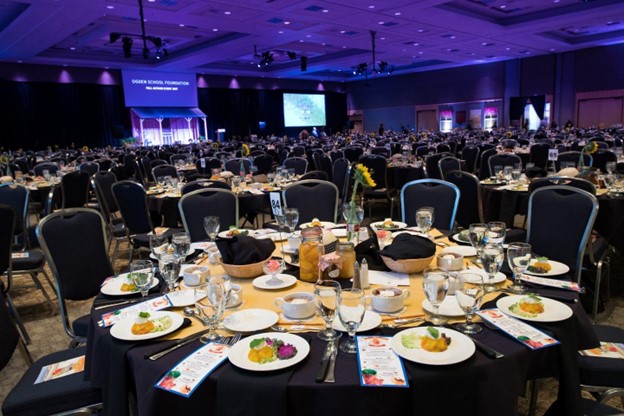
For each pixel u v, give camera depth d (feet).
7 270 10.46
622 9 37.73
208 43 48.24
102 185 18.43
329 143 51.62
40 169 28.81
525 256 5.91
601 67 59.98
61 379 6.19
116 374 4.82
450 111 75.72
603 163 20.86
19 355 10.37
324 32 43.24
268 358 4.35
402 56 60.70
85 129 59.67
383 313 5.34
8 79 53.06
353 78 83.51
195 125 70.49
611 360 5.88
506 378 4.28
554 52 62.28
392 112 83.56
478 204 13.94
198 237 11.34
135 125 63.77
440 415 4.10
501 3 38.14
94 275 8.70
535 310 5.12
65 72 56.59
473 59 66.13
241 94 74.33
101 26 40.24
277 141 62.44
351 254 6.38
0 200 13.93
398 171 23.00
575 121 63.05
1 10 34.09
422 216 8.18
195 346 4.82
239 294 5.82
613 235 11.70
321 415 4.06
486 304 5.51
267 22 37.91
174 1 31.30
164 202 16.29
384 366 4.21
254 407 4.04
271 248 6.99
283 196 12.51
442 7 36.45
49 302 12.66
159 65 57.57
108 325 5.36
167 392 4.30
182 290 6.39
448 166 19.33
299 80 81.20
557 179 12.17
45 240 8.12
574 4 38.96
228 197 11.71
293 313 5.32
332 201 12.60
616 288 12.49
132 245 14.37
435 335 4.46
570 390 4.75
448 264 6.51
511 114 68.13
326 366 4.25
